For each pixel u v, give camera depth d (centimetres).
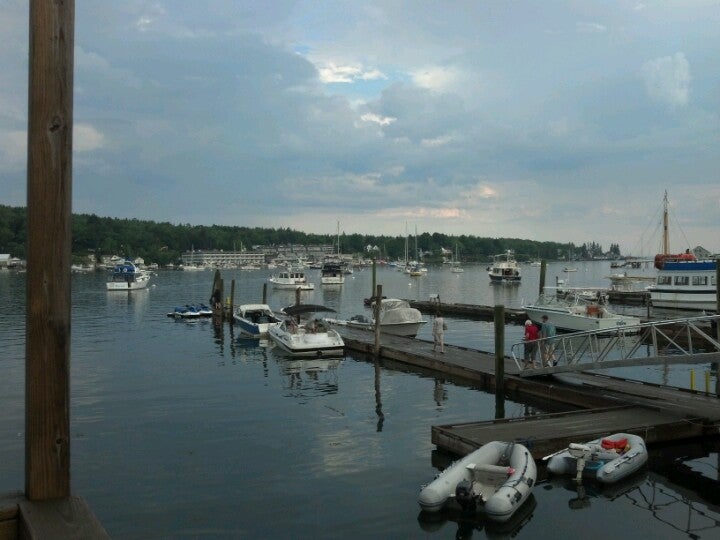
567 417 1484
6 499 373
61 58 364
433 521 1014
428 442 1446
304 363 2603
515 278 9781
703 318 1583
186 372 2386
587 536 977
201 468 1262
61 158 364
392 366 2523
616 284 7006
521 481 1067
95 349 2997
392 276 13588
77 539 326
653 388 1802
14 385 2116
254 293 7969
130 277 8144
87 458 1327
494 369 2161
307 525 995
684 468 1278
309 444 1430
